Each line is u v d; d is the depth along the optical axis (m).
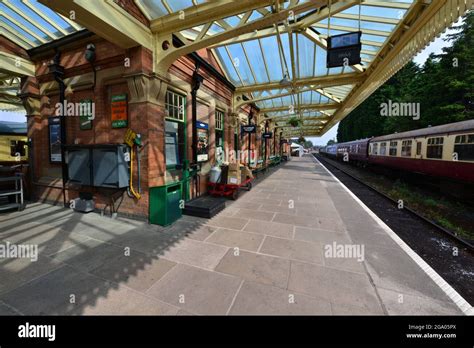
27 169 6.33
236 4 3.58
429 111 15.36
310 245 3.43
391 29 5.39
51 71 5.12
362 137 28.70
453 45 14.49
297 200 6.57
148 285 2.38
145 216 4.50
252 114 12.84
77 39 4.85
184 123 5.75
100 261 2.90
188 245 3.41
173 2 4.23
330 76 8.18
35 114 6.00
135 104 4.42
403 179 11.39
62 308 2.03
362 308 2.04
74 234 3.83
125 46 4.17
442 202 7.23
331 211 5.38
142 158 4.47
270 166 18.20
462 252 3.63
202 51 6.61
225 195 6.68
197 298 2.17
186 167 5.55
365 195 8.20
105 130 4.87
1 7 4.53
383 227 4.25
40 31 5.18
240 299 2.16
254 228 4.18
